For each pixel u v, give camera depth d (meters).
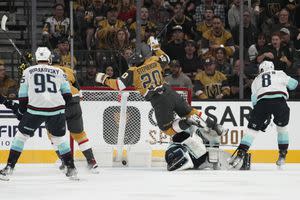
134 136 24.84
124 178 20.05
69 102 20.36
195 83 27.44
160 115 22.25
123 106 23.75
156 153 24.95
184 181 19.28
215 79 27.45
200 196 16.36
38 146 25.09
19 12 32.25
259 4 31.95
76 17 29.89
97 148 23.94
